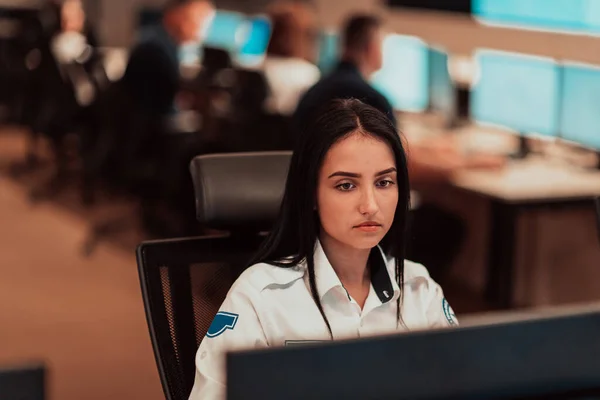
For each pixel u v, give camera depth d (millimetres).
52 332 5367
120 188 8305
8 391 1047
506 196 4801
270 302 1960
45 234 7320
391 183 1916
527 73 5426
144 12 10148
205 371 1908
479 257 5836
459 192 5781
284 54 6684
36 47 9617
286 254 2021
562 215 5250
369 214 1871
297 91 6574
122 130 6898
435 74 6223
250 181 2355
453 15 6707
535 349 1165
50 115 8242
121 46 11922
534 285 5426
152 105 6832
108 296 6004
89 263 6664
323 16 8531
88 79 8375
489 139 5910
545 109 5324
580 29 5398
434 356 1128
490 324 1146
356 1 8039
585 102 5035
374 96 3137
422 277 2107
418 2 7145
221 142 6371
